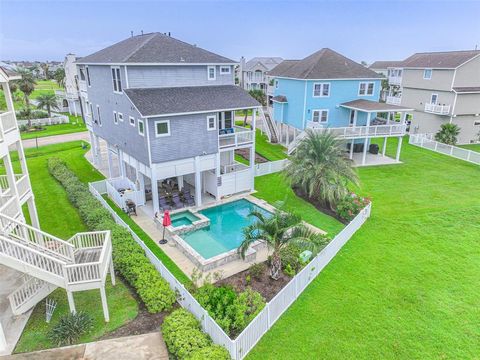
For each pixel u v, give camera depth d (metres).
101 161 29.55
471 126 37.31
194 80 22.50
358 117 33.88
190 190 24.00
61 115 55.28
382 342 10.64
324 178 20.08
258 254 15.97
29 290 11.67
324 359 10.05
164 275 13.09
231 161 26.09
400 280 13.75
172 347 9.93
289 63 40.97
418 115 40.19
